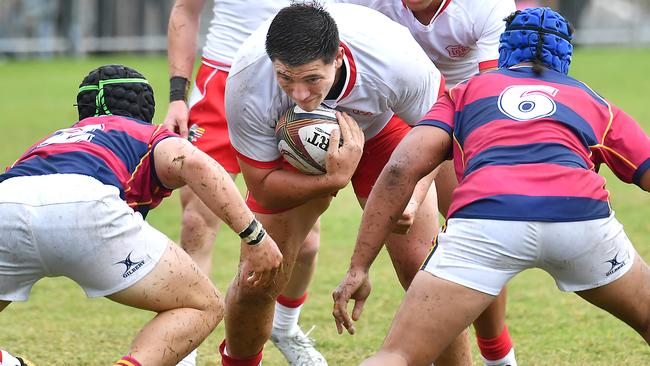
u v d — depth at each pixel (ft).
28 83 220.43
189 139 68.39
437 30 58.95
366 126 54.19
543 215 43.32
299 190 51.21
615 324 69.92
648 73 216.74
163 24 269.23
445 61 61.11
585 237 43.75
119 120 49.26
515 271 44.27
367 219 46.85
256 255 46.80
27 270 45.93
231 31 68.95
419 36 59.41
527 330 69.00
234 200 46.16
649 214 103.40
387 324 71.31
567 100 46.55
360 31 49.57
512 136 45.37
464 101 47.70
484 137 45.80
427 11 58.49
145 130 48.85
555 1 260.62
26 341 67.51
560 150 44.78
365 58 49.55
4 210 45.11
